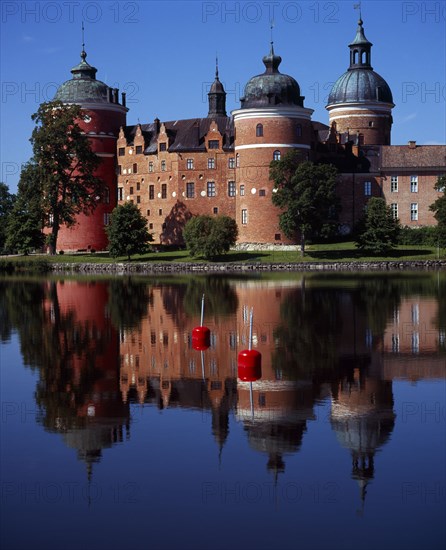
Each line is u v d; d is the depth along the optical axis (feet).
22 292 249.14
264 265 367.25
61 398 100.78
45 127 412.16
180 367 119.65
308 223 379.55
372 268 360.07
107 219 480.64
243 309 190.19
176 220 458.50
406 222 441.27
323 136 484.33
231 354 129.90
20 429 87.25
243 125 423.64
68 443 82.38
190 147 454.81
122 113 491.31
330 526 63.57
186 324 165.58
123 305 204.23
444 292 227.20
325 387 105.19
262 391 103.40
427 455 77.61
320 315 176.35
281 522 64.34
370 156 447.01
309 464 75.66
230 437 83.56
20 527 64.23
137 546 61.05
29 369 118.93
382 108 496.64
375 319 168.76
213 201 453.99
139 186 476.13
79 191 416.05
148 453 79.20
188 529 63.41
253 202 421.18
